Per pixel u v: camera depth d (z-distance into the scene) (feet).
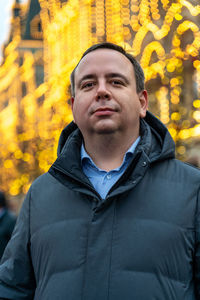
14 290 6.65
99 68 6.50
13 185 57.67
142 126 6.71
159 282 5.63
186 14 26.16
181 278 5.72
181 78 22.56
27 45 135.13
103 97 6.32
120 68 6.52
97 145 6.52
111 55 6.58
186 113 22.84
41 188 6.76
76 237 6.03
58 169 6.38
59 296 5.82
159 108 28.04
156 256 5.68
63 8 64.75
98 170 6.52
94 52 6.67
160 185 6.07
